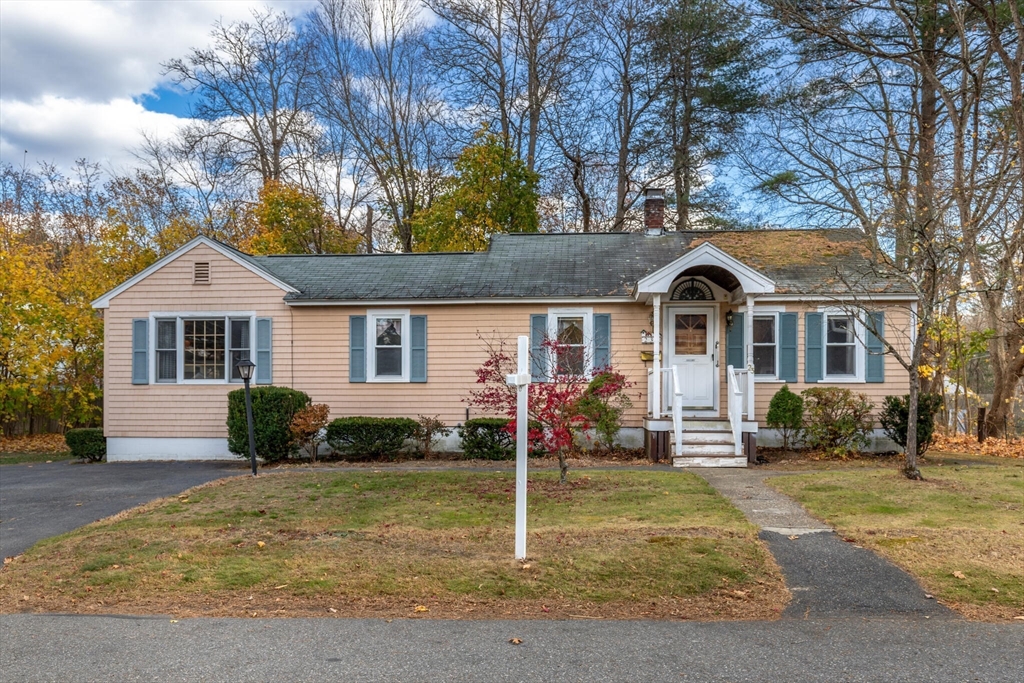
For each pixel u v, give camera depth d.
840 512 9.50
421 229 28.52
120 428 17.16
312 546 8.28
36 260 21.52
